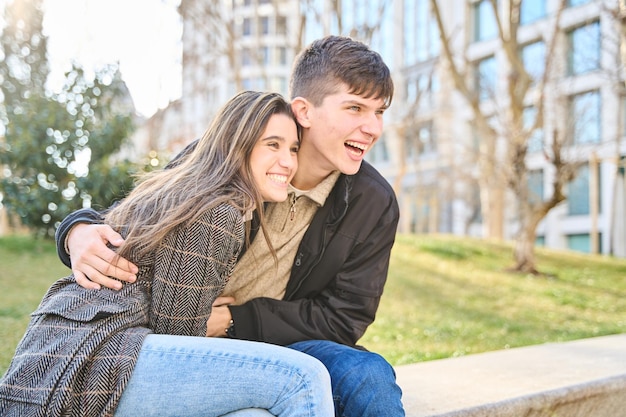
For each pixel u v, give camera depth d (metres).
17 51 13.47
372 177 2.13
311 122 2.02
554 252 11.83
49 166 8.19
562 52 14.52
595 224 13.59
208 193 1.78
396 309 6.49
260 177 1.93
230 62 11.45
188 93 16.05
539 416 2.42
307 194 2.06
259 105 1.92
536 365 3.02
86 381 1.51
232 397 1.57
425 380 2.68
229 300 2.12
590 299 7.70
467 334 5.18
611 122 15.70
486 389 2.49
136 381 1.54
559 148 9.37
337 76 1.96
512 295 7.75
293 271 2.11
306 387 1.56
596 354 3.31
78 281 1.72
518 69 9.95
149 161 8.23
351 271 2.11
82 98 8.68
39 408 1.46
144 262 1.73
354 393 1.77
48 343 1.57
